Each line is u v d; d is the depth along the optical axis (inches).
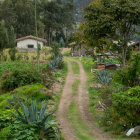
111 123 390.3
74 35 1192.8
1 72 1012.5
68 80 984.9
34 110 352.8
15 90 689.0
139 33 774.5
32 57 1646.2
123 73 473.7
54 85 857.5
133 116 359.6
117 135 344.2
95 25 708.7
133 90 377.7
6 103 539.8
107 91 545.3
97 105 554.3
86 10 740.0
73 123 431.5
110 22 687.7
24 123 337.4
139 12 671.1
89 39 866.1
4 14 3508.9
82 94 722.8
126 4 671.8
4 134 311.9
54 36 4232.3
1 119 354.6
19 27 3442.4
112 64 1275.8
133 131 341.1
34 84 754.2
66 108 560.1
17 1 3668.8
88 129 390.9
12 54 1497.3
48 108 550.6
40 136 314.0
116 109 381.4
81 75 1127.0
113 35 739.4
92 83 880.9
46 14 3961.6
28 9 3604.8
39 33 3617.1
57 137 335.9
